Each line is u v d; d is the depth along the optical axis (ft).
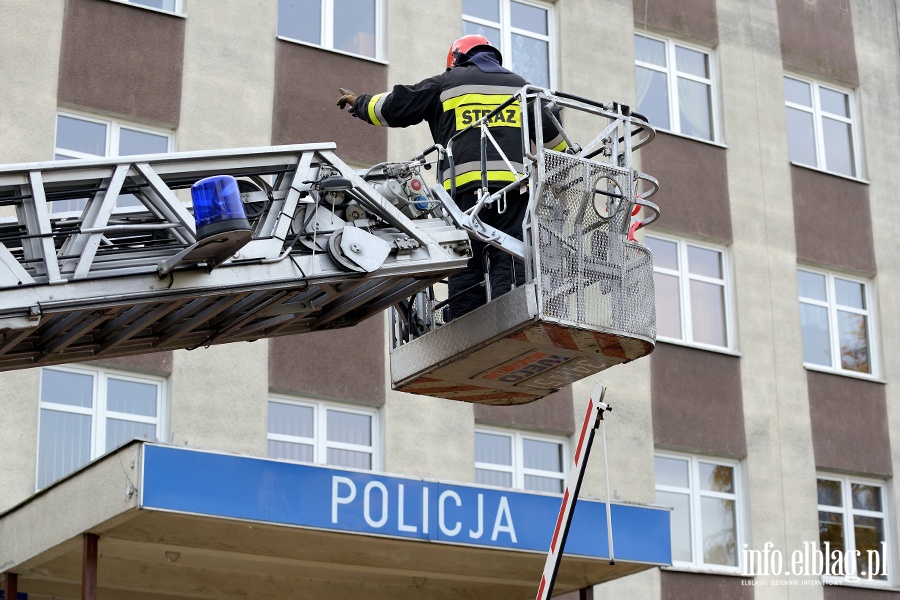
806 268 88.89
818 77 93.66
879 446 86.99
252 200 36.52
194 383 66.64
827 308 89.04
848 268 89.51
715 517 80.84
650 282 39.55
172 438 65.36
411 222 37.70
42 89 66.74
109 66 68.74
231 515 49.83
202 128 70.28
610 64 84.17
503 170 40.01
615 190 39.22
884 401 88.22
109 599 60.03
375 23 77.77
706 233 84.48
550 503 57.16
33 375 62.85
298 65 73.77
